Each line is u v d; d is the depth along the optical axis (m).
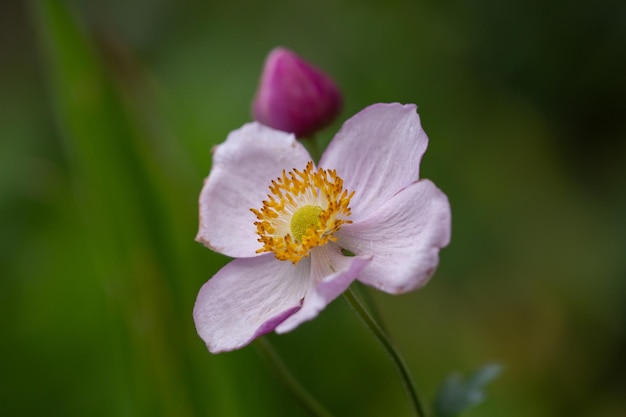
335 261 0.39
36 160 0.57
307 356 0.51
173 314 0.47
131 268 0.47
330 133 0.57
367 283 0.38
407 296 0.55
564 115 0.64
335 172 0.40
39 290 0.52
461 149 0.61
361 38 0.65
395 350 0.39
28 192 0.54
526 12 0.63
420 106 0.62
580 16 0.62
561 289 0.58
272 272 0.40
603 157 0.63
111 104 0.47
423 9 0.65
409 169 0.39
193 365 0.47
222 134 0.56
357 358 0.51
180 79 0.63
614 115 0.63
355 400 0.51
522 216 0.60
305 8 0.66
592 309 0.58
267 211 0.40
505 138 0.63
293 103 0.45
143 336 0.47
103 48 0.49
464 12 0.64
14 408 0.51
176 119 0.54
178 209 0.48
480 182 0.60
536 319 0.57
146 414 0.47
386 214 0.39
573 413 0.55
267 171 0.41
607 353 0.57
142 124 0.49
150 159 0.48
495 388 0.53
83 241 0.52
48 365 0.51
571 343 0.57
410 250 0.38
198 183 0.53
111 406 0.50
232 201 0.41
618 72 0.62
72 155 0.49
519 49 0.64
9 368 0.51
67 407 0.51
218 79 0.61
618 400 0.56
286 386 0.42
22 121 0.61
